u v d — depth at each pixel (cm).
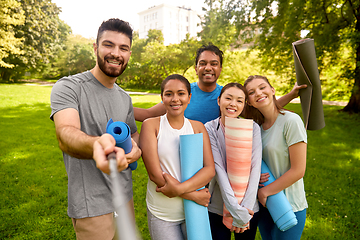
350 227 318
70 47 4078
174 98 167
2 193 397
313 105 198
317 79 193
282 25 1131
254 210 187
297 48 188
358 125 971
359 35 971
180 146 163
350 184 449
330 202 382
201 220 160
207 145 178
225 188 172
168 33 7388
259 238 292
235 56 2433
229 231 197
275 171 190
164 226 168
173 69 3344
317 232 305
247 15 1255
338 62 1214
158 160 164
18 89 2042
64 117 146
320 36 1055
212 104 250
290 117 182
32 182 438
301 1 1025
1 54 2106
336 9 1112
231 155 174
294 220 171
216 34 1369
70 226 318
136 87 3572
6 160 545
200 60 241
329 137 802
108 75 165
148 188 179
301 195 188
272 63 1366
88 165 167
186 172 160
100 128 170
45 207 358
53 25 3312
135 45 3844
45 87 2442
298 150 176
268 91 187
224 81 2500
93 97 168
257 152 180
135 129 204
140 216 340
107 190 172
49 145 659
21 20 2109
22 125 879
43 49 3088
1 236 296
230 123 174
